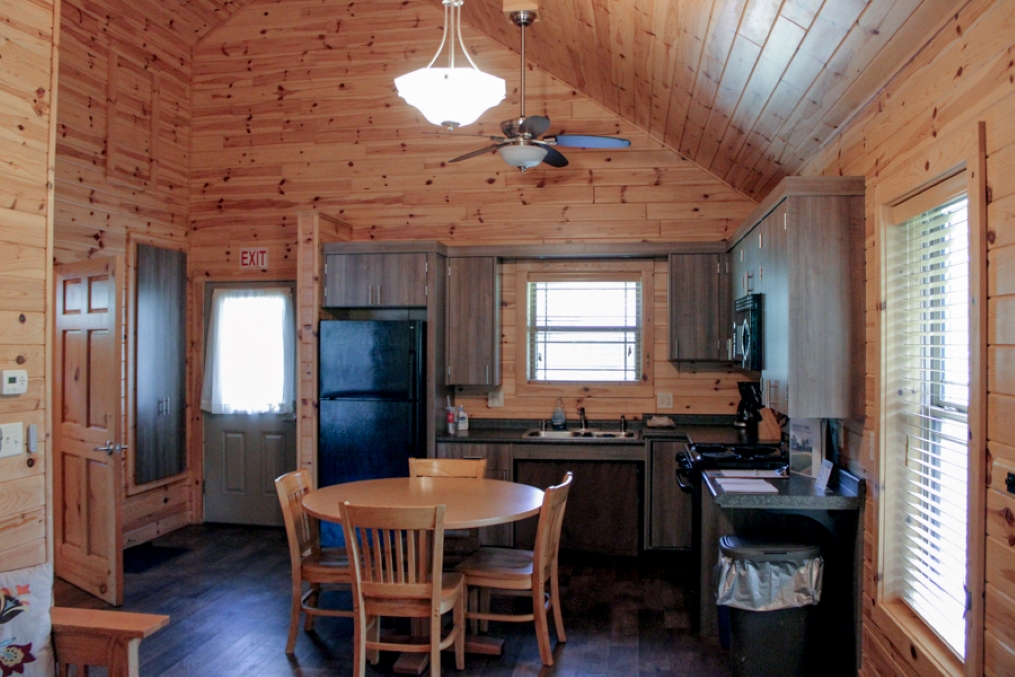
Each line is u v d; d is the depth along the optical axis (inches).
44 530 100.4
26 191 98.0
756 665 121.6
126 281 203.2
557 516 138.4
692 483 154.7
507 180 216.5
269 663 132.9
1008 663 75.4
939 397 102.7
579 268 215.3
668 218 209.2
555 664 132.8
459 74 125.2
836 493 125.0
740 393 201.9
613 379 215.2
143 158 210.8
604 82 186.1
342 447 198.2
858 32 98.7
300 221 204.7
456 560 145.9
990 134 79.0
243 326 226.4
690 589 172.6
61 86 181.6
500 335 217.9
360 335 198.4
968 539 83.4
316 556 143.8
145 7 208.2
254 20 229.0
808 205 124.6
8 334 95.6
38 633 89.0
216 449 230.2
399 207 221.6
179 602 163.3
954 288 97.1
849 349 124.0
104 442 162.7
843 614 127.8
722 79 136.3
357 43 223.9
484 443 197.6
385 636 144.9
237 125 230.1
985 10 80.1
